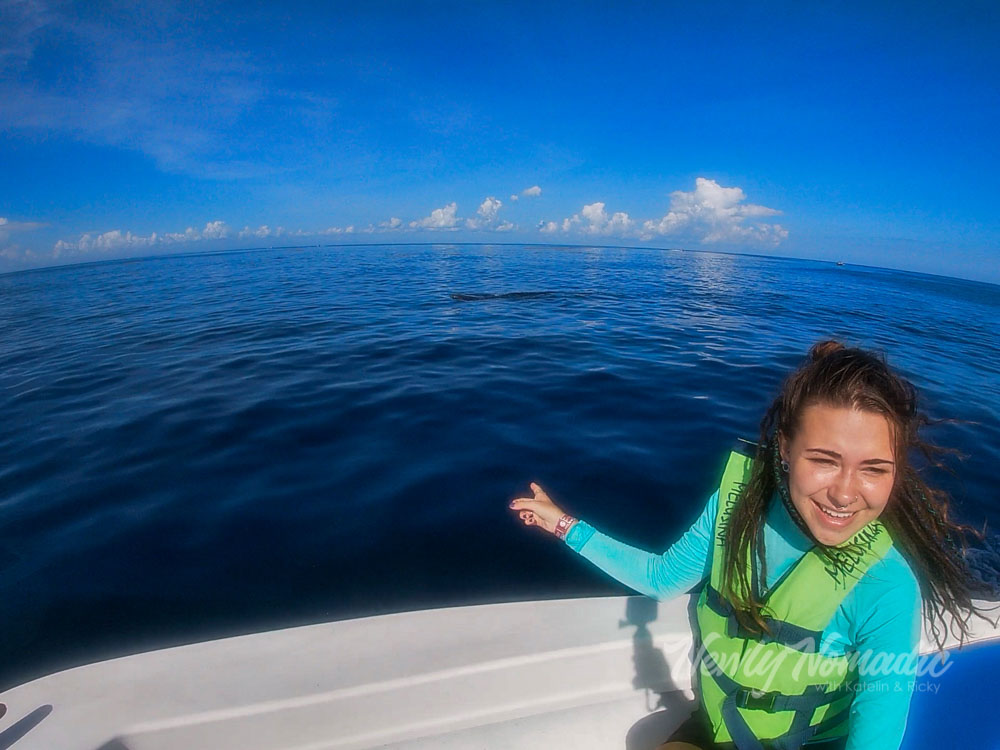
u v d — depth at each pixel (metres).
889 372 1.13
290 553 3.50
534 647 1.84
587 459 4.84
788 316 16.17
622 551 1.74
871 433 1.09
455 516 3.90
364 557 3.47
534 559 3.45
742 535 1.38
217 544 3.60
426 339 10.61
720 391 7.09
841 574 1.22
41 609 3.04
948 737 1.61
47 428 5.89
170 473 4.63
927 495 1.24
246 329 11.96
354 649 1.82
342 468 4.66
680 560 1.61
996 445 5.50
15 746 1.48
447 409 6.20
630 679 1.86
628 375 7.83
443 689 1.73
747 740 1.38
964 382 8.66
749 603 1.35
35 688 1.66
